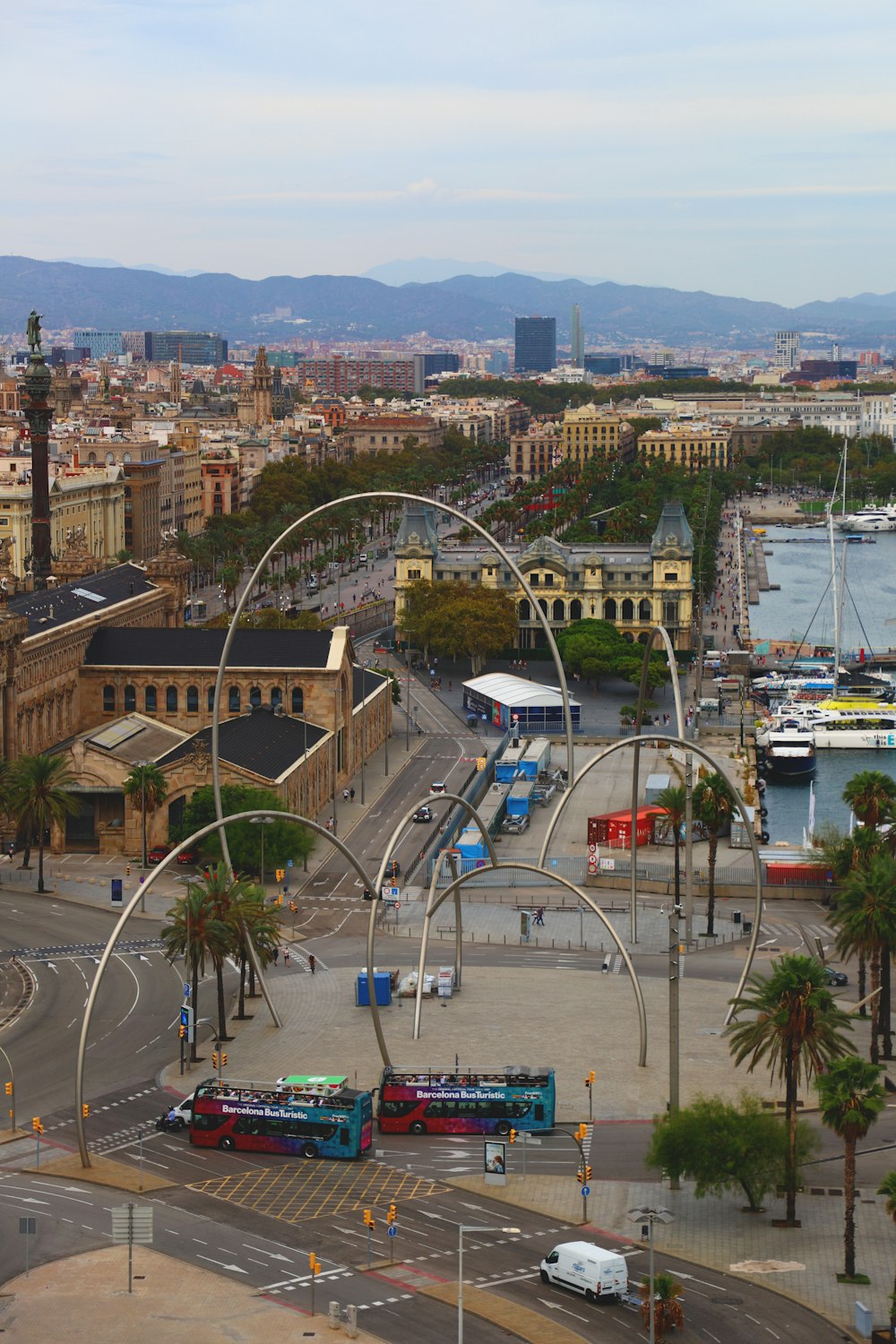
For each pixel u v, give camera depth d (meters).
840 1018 164.38
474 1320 139.88
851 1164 148.00
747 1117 162.38
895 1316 136.38
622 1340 136.88
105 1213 160.75
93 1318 139.62
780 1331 138.62
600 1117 185.00
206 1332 137.25
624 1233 157.88
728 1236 157.25
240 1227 158.00
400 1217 160.62
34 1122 176.25
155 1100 189.88
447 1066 193.75
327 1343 135.50
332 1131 174.25
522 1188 167.50
